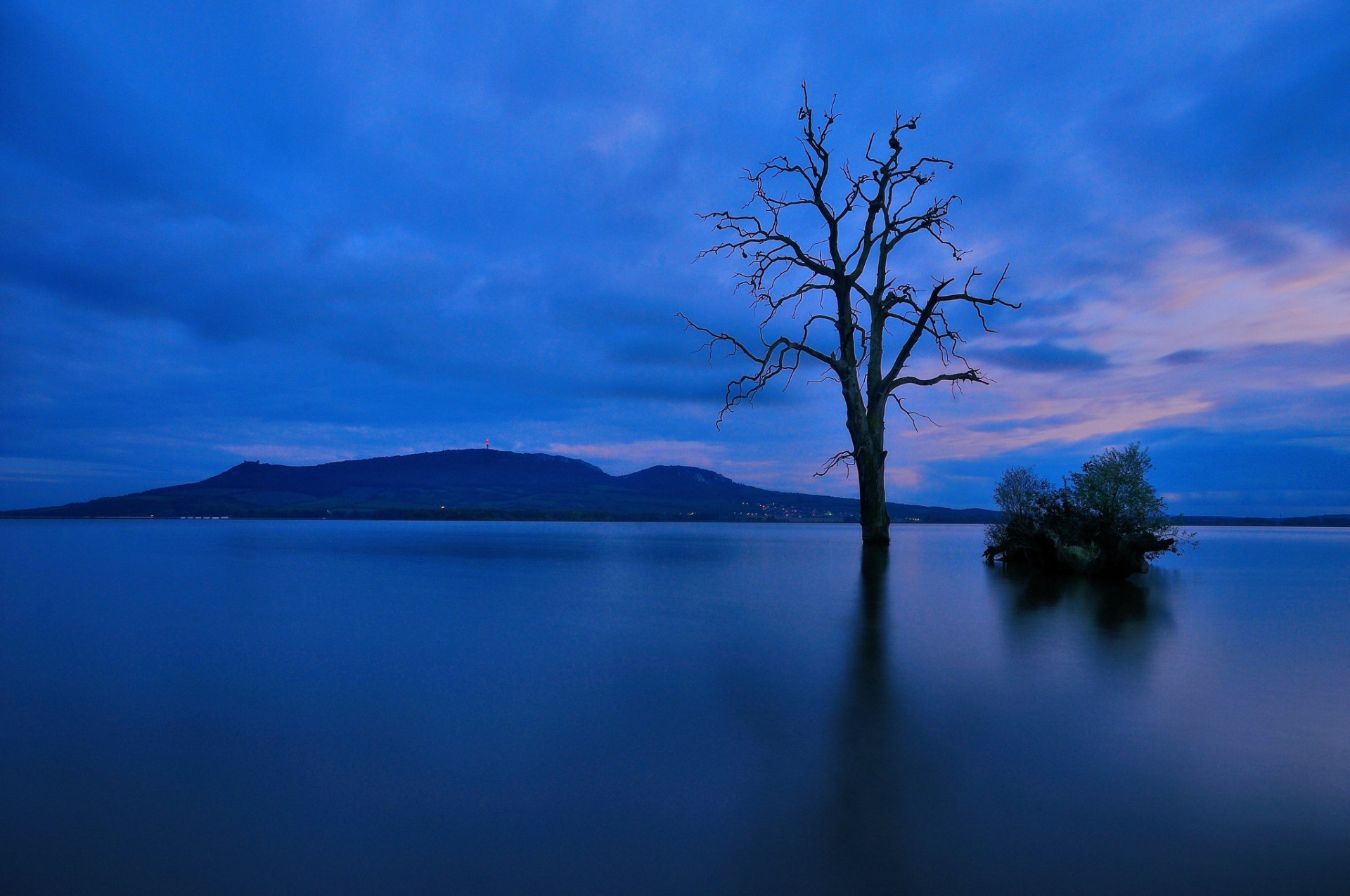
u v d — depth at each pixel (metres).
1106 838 3.35
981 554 28.28
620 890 2.90
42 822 3.53
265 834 3.40
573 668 7.09
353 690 6.18
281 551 28.83
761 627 9.76
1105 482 19.09
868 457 30.02
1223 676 6.74
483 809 3.69
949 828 3.46
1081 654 7.79
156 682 6.49
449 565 21.48
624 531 68.38
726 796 3.85
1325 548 36.78
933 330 29.34
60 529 61.38
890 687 6.28
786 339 30.59
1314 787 3.98
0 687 6.33
